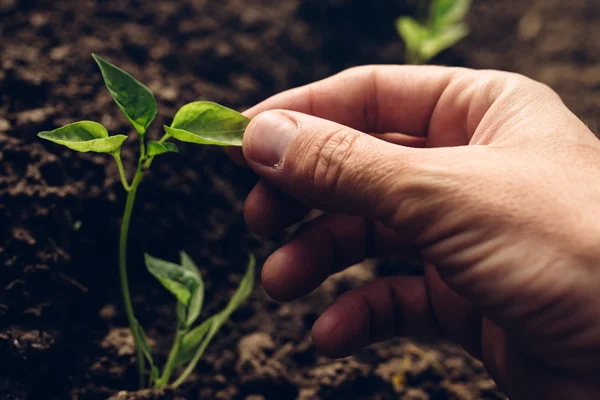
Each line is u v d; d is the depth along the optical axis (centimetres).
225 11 47
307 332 36
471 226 24
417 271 39
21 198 31
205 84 42
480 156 25
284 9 51
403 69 31
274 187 30
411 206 25
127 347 32
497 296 24
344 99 31
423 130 32
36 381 29
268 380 33
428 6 55
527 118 27
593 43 53
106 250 34
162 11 43
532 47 54
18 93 35
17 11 39
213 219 38
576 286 23
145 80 40
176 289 29
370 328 32
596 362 24
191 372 33
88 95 37
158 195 36
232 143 27
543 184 24
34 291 30
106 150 26
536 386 27
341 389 33
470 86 30
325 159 26
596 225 23
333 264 32
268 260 30
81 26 40
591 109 47
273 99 31
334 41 51
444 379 35
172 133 26
